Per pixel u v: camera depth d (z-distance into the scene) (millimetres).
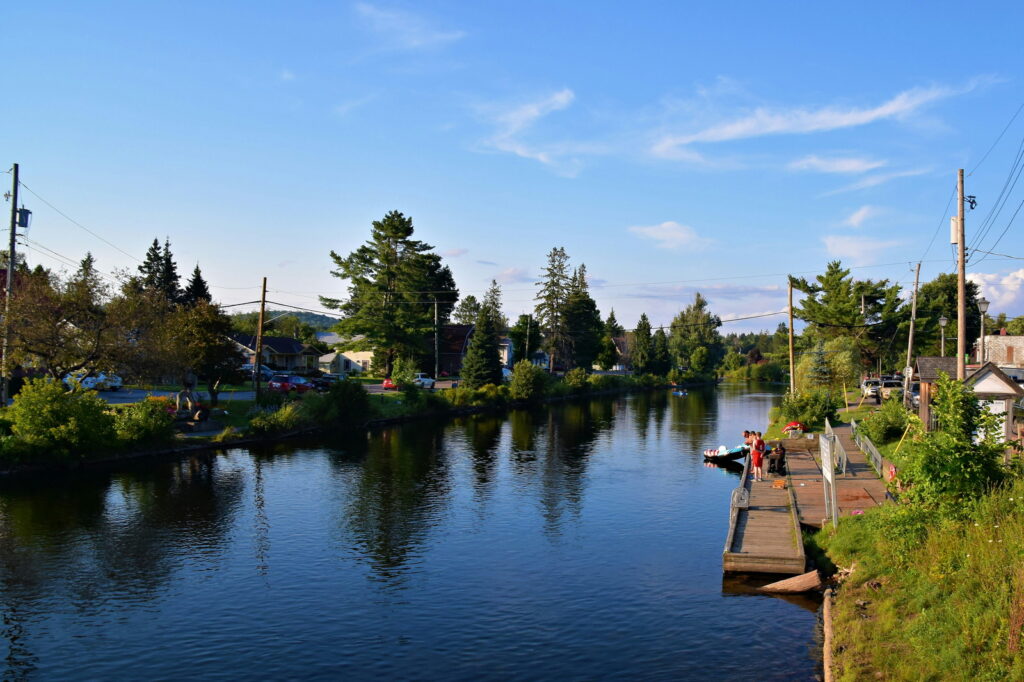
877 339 85500
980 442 18312
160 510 27984
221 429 46219
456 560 22188
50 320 39219
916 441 19000
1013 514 15852
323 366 104812
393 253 84375
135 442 38375
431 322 98562
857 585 16938
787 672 14094
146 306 43156
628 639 16047
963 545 15633
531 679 14203
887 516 19094
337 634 16562
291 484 33250
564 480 35156
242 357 53844
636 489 33031
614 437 52750
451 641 16125
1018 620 11703
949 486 17594
